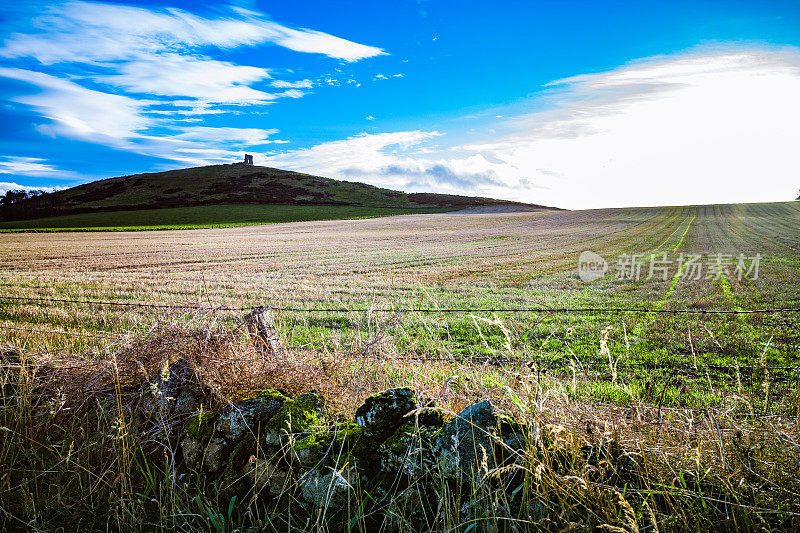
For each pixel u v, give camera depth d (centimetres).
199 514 274
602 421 291
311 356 445
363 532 257
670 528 240
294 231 6538
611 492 249
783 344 884
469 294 1708
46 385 399
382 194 13100
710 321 1109
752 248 3325
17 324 1048
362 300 1566
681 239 4278
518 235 5284
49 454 354
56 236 5919
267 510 285
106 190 12694
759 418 295
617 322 1145
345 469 277
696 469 264
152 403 360
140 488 317
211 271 2566
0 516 299
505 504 242
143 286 1928
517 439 265
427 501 265
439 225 7094
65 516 301
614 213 8131
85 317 1191
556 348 884
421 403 311
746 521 233
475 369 455
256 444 307
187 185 13125
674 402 518
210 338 395
